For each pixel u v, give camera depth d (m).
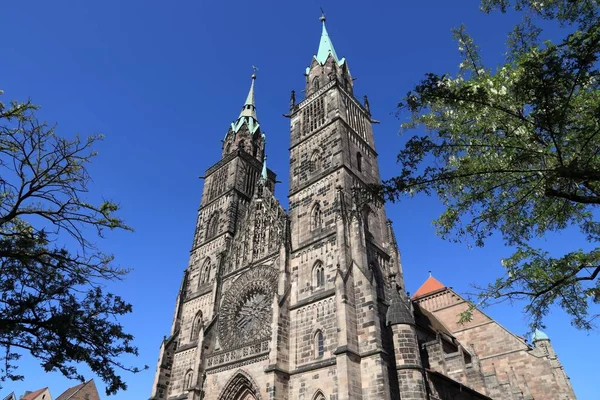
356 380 41.91
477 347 77.06
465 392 52.75
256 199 72.88
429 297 91.44
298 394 45.84
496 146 23.41
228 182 84.94
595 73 18.02
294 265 57.53
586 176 18.91
